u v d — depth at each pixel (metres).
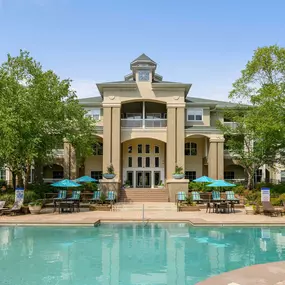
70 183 26.50
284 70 27.83
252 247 14.08
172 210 26.28
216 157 35.88
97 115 39.25
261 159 32.38
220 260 12.02
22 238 15.95
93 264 11.52
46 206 27.39
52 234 16.97
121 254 12.94
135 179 39.66
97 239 15.73
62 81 27.89
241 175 41.38
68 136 28.91
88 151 31.45
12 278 9.98
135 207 27.55
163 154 39.94
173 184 31.41
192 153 40.88
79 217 21.53
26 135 24.06
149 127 36.31
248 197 28.69
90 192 31.67
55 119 26.73
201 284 8.40
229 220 19.98
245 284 8.37
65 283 9.57
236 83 30.12
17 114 23.33
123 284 9.51
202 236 16.47
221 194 30.03
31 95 24.56
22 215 22.77
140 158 39.94
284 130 25.38
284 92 26.05
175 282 9.66
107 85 35.16
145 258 12.33
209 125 38.88
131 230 18.12
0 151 22.64
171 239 15.74
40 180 35.97
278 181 38.62
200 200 27.73
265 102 26.16
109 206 26.50
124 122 36.38
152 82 36.38
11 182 37.97
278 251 13.35
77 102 30.02
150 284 9.49
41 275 10.27
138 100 35.72
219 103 41.12
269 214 22.75
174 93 35.72
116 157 34.72
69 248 13.91
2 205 23.16
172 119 35.41
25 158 25.17
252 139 32.50
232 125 39.06
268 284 8.38
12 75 26.02
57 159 37.84
